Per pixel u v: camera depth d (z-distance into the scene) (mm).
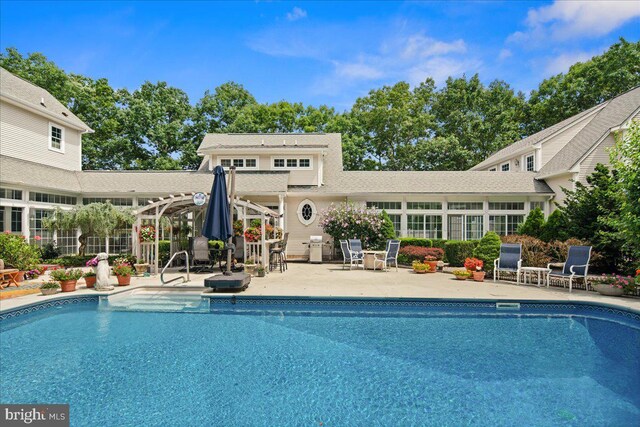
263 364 5504
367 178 21297
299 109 42594
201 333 6918
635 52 31078
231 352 5984
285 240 14750
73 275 9625
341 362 5598
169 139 36375
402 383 4898
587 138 19016
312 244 17844
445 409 4230
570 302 8711
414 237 19188
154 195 18359
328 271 14461
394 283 11227
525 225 15547
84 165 33312
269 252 14039
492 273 12523
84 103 31672
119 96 35406
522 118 39562
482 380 4996
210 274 12594
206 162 23953
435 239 17766
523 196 19547
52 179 17078
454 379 5020
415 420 3998
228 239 10227
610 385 4848
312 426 3875
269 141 24828
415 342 6496
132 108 34688
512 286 10859
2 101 16625
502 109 39938
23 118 17594
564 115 34781
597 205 12414
